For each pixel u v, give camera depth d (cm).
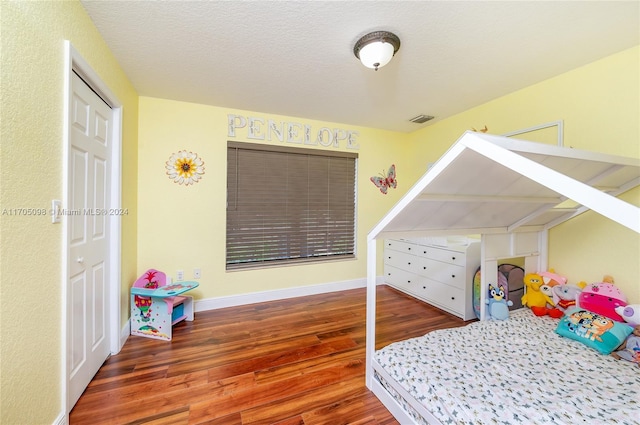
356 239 359
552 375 139
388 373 148
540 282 221
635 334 163
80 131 146
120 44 174
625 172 162
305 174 328
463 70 207
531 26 156
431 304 295
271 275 311
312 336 224
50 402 114
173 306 238
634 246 181
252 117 297
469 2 137
